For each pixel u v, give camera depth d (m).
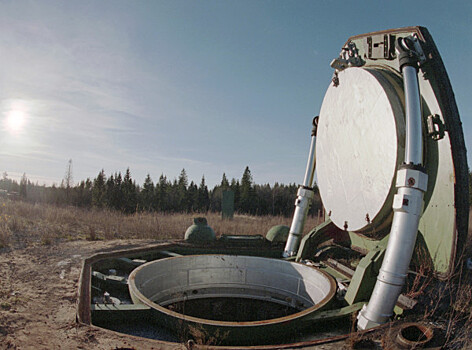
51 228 11.81
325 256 7.21
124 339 3.71
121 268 7.46
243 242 8.76
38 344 3.54
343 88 6.39
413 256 5.34
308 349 3.57
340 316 4.55
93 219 14.73
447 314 4.23
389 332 3.78
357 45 6.54
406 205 4.24
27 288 5.45
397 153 4.86
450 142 4.67
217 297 7.30
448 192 4.71
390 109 5.04
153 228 12.91
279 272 7.15
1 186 51.19
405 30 5.33
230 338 4.08
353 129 5.96
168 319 4.39
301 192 8.23
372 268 5.09
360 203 5.72
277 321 4.23
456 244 4.57
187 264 7.21
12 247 8.63
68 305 4.72
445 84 4.74
